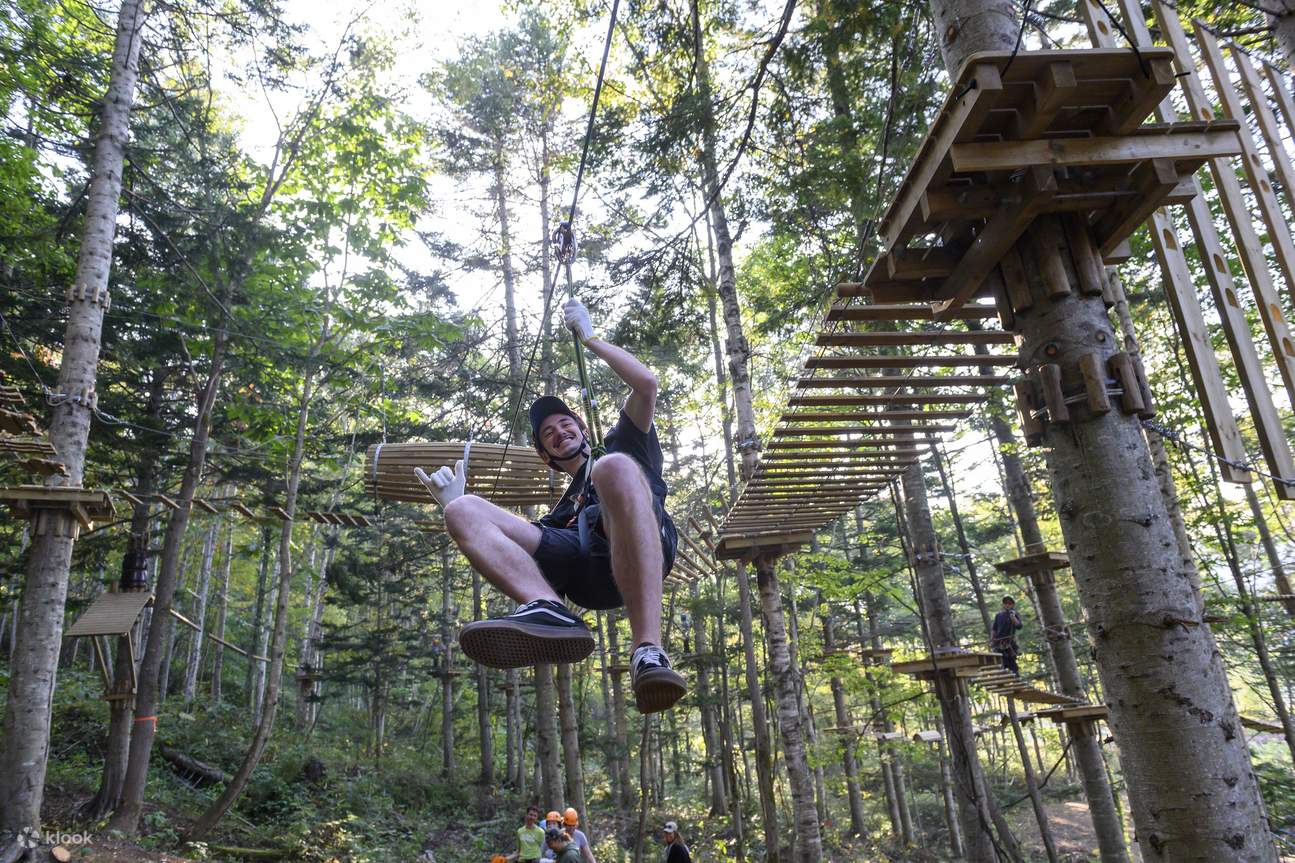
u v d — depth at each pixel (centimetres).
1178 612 252
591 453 212
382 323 1336
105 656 1319
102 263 942
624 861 1780
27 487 810
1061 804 2939
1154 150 258
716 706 1812
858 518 2327
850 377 503
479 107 1670
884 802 3008
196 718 2048
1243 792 237
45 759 808
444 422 1644
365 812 1711
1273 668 1120
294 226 1404
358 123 1398
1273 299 374
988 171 269
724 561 1002
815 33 560
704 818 2159
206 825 1246
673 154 766
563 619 177
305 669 2353
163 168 1388
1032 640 2125
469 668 2514
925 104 602
